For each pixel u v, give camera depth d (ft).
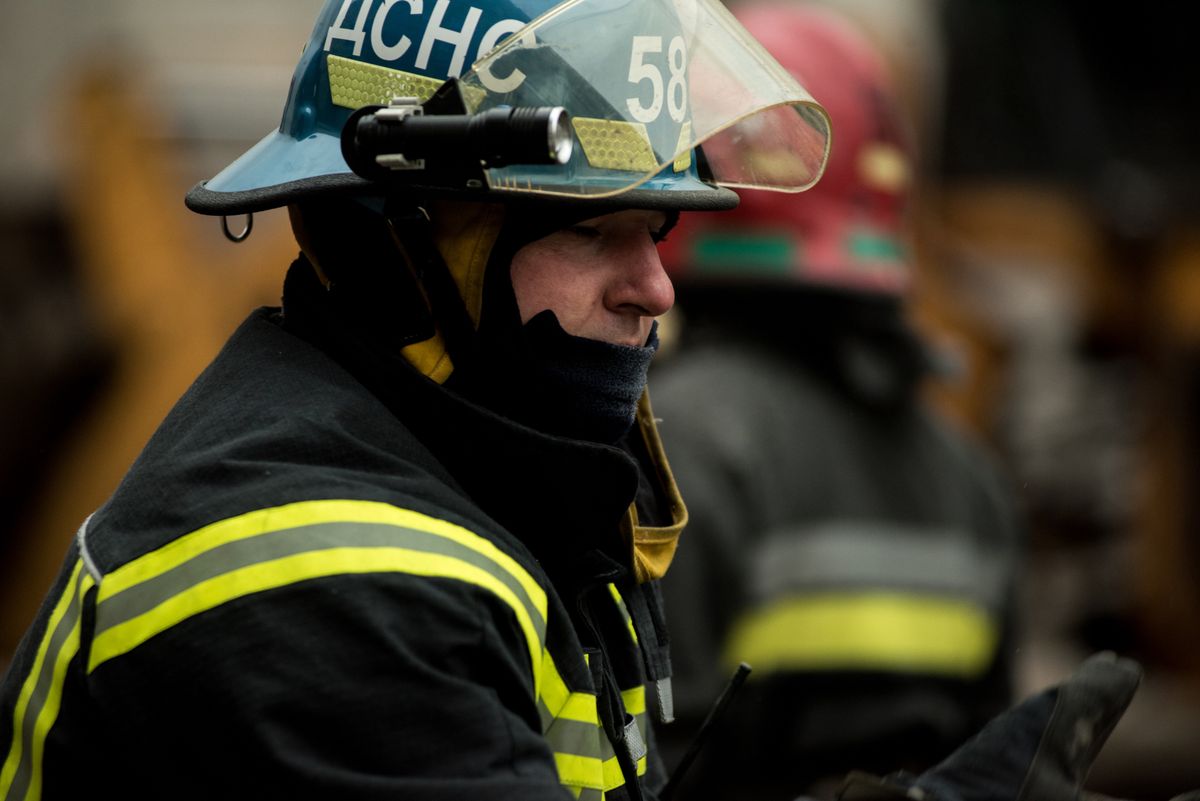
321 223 15.14
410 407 14.60
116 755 13.69
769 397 25.66
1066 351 55.47
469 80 14.33
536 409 14.85
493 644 13.26
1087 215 52.54
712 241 26.71
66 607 14.32
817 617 24.94
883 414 26.48
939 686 25.86
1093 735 16.15
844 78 27.71
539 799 12.62
